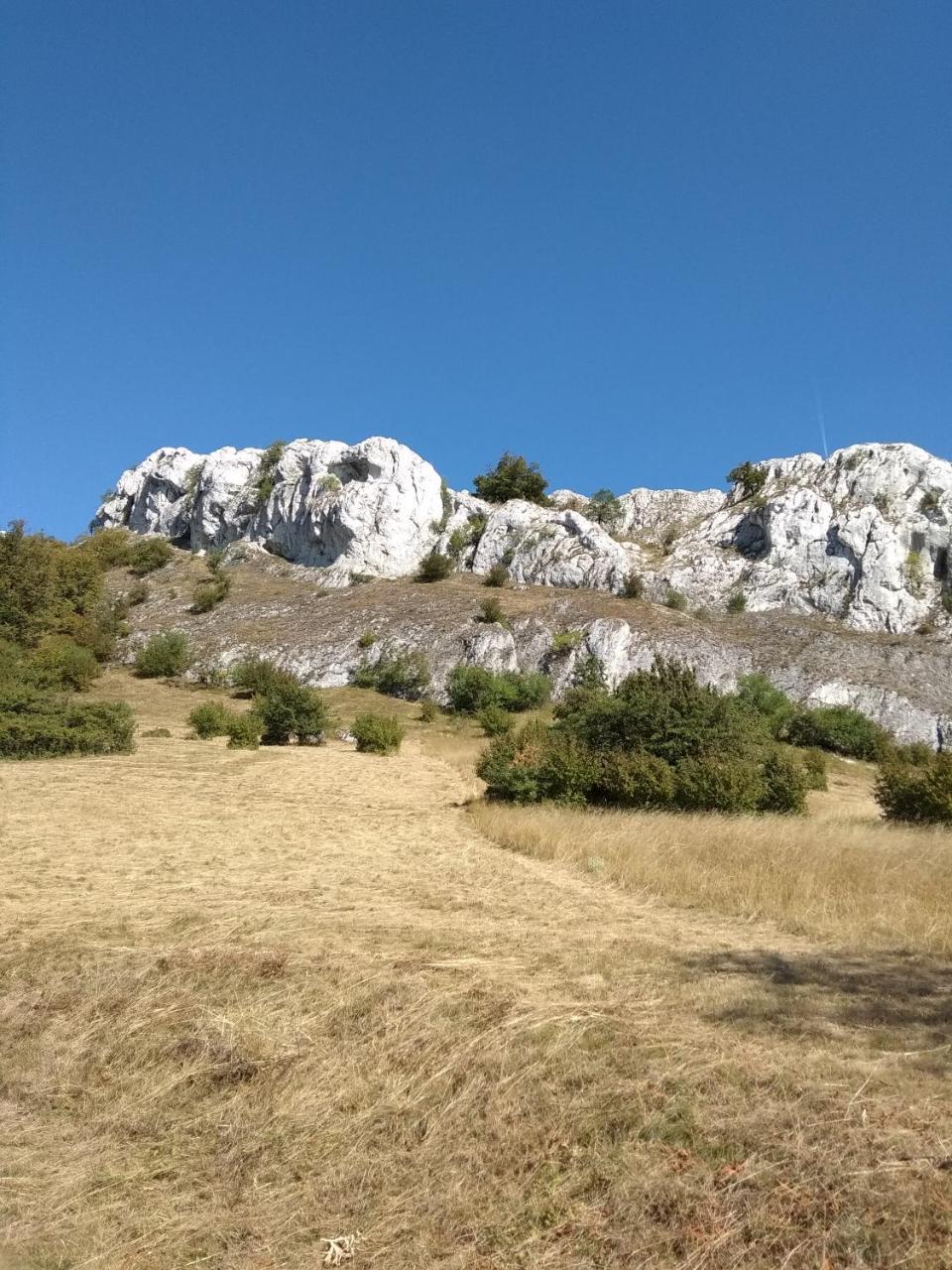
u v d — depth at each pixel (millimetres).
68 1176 4043
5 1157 4219
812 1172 3391
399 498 70562
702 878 9586
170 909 8328
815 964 6246
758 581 63969
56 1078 4977
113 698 42500
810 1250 3037
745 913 8281
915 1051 4492
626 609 54938
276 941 7020
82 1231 3643
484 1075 4469
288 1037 5148
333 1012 5410
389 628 52938
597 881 10156
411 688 47594
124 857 11305
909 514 66188
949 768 15383
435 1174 3805
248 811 16484
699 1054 4473
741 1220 3225
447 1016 5188
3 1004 5852
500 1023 4992
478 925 7707
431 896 9109
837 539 63938
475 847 12875
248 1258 3436
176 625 57938
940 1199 3176
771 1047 4566
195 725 32656
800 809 16734
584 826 13188
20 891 9117
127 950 6805
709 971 6082
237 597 62750
